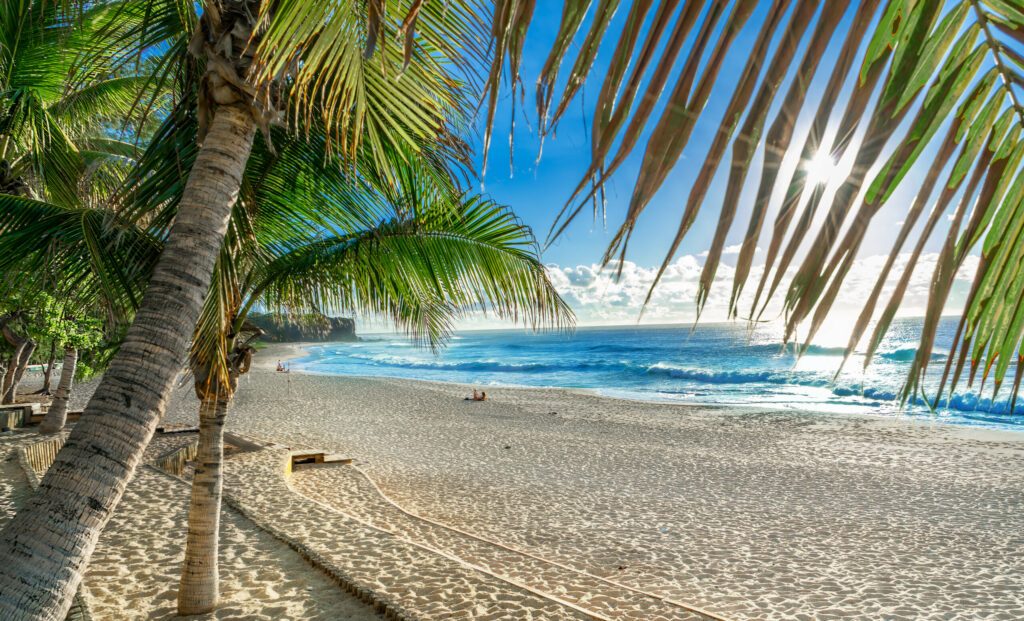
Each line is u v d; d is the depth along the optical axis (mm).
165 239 3609
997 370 602
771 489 12141
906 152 481
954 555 8328
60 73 6887
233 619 5023
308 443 16250
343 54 2459
